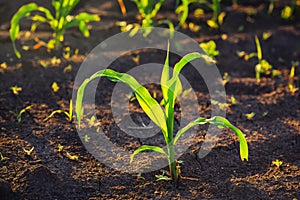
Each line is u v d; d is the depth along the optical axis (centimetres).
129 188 272
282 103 364
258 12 509
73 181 275
